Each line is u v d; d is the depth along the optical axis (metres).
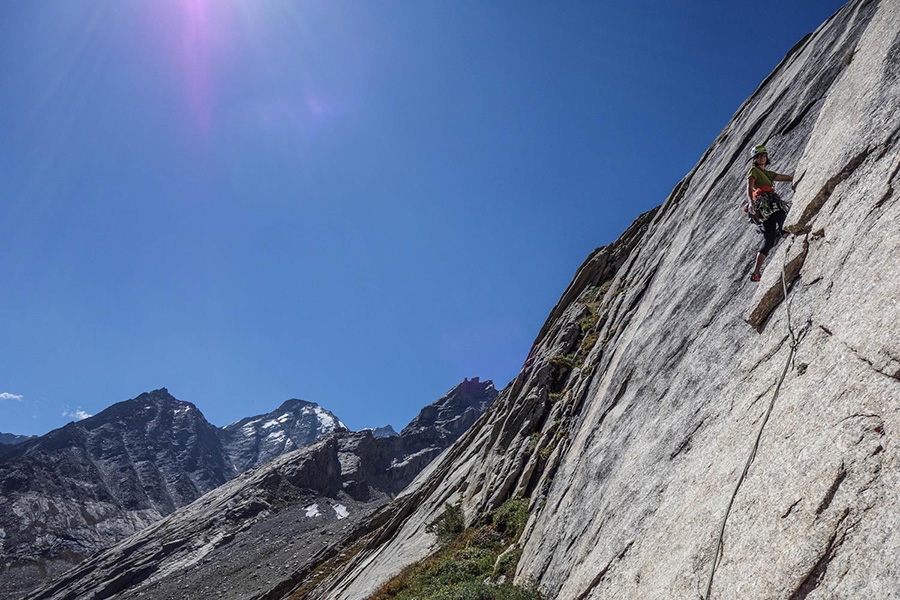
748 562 6.57
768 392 8.31
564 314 37.16
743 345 10.06
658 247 25.41
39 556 157.12
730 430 8.82
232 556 94.81
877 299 6.78
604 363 22.91
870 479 5.57
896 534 5.01
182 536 110.19
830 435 6.39
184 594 78.50
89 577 100.62
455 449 51.41
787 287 9.34
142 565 98.94
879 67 9.70
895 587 4.73
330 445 165.00
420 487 49.91
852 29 15.08
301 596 49.53
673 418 11.21
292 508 127.31
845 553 5.41
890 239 7.11
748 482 7.43
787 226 9.97
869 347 6.46
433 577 20.75
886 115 8.58
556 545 13.86
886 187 7.79
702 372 11.12
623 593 9.21
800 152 13.31
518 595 12.98
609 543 10.78
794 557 5.91
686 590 7.46
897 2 10.62
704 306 13.03
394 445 194.88
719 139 26.47
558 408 26.53
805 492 6.27
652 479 10.63
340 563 54.03
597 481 13.56
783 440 7.21
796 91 16.95
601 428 15.80
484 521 24.30
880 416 5.86
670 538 8.73
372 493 150.62
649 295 20.41
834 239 8.51
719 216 16.58
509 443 29.25
